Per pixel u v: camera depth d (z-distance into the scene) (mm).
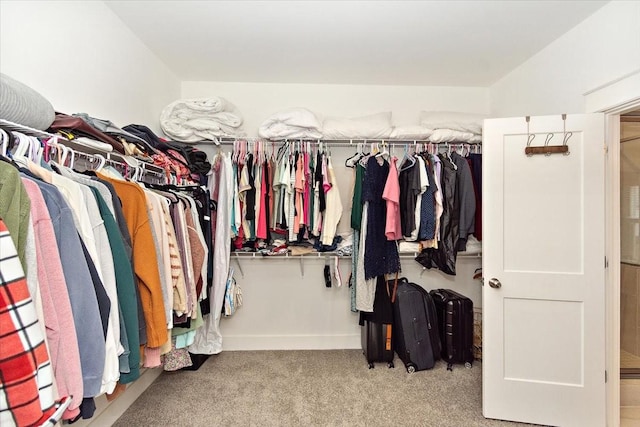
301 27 1892
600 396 1668
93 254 939
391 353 2342
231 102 2648
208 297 2137
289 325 2697
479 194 2336
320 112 2709
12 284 638
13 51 1179
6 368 621
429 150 2480
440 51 2168
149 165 1711
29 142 935
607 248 1680
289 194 2311
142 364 1229
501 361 1759
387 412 1795
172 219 1550
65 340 800
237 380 2133
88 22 1561
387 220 2209
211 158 2641
